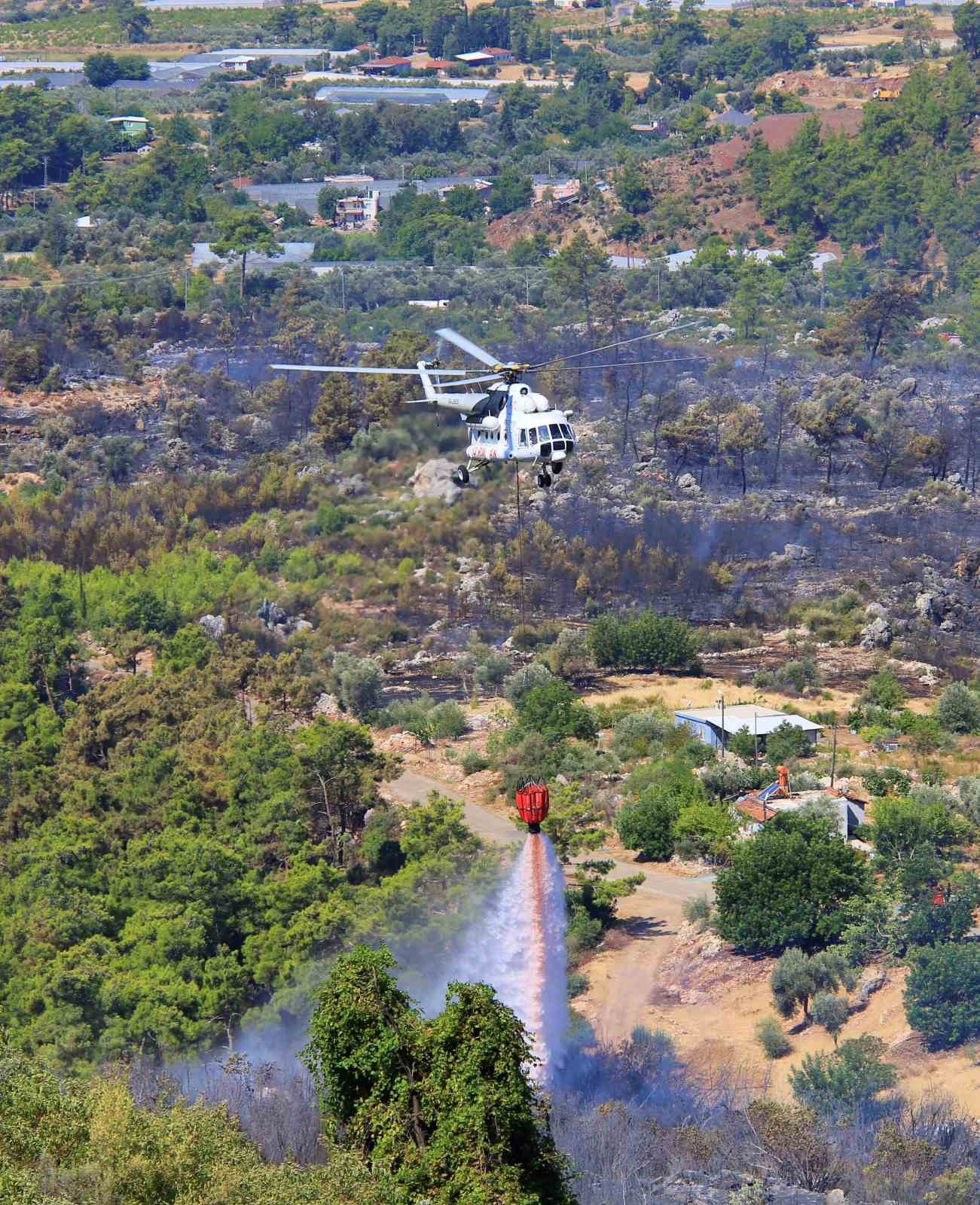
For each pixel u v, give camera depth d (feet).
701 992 444.96
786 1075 398.42
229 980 431.84
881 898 452.76
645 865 540.11
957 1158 324.39
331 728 539.29
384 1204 226.58
